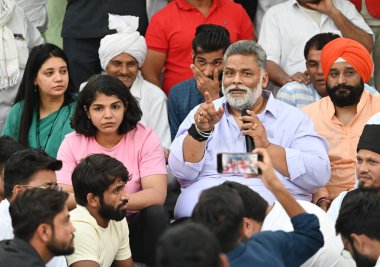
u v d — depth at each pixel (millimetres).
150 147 9586
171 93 11195
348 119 10273
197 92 11070
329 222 7957
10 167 7805
